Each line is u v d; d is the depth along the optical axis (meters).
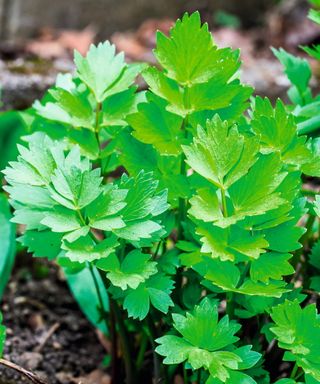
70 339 1.24
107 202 0.83
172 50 0.88
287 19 2.39
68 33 2.15
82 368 1.19
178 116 0.91
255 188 0.84
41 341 1.23
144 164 0.93
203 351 0.83
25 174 0.86
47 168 0.87
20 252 1.37
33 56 1.89
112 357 1.08
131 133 0.90
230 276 0.86
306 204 0.94
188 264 0.88
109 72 0.95
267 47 2.34
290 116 0.87
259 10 2.46
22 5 2.07
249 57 2.21
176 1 2.32
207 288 0.94
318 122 0.94
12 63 1.79
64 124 1.00
